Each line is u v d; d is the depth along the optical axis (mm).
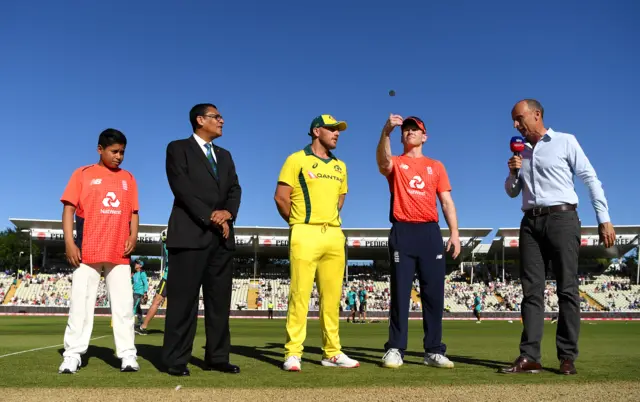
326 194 5230
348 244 63625
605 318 38844
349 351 6941
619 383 3863
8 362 5117
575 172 4980
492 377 4234
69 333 4695
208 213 4664
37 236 60750
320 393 3418
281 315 37000
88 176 4977
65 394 3375
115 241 4902
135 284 15539
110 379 4070
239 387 3652
